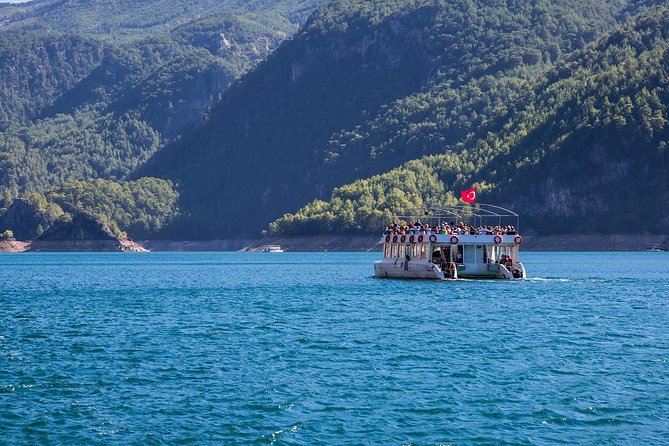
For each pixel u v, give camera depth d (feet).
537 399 319.88
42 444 276.21
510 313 542.98
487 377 352.28
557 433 285.23
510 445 274.98
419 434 284.00
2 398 323.78
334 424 292.81
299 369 368.07
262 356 396.57
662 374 357.20
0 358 396.98
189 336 457.68
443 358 389.60
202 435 282.97
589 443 276.82
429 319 515.50
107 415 303.07
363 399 320.50
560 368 368.07
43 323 522.06
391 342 431.84
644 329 474.49
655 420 297.12
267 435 282.56
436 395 325.01
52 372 365.81
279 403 315.78
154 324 510.17
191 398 322.55
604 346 419.54
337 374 358.23
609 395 325.21
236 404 314.76
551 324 492.95
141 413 304.91
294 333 463.42
